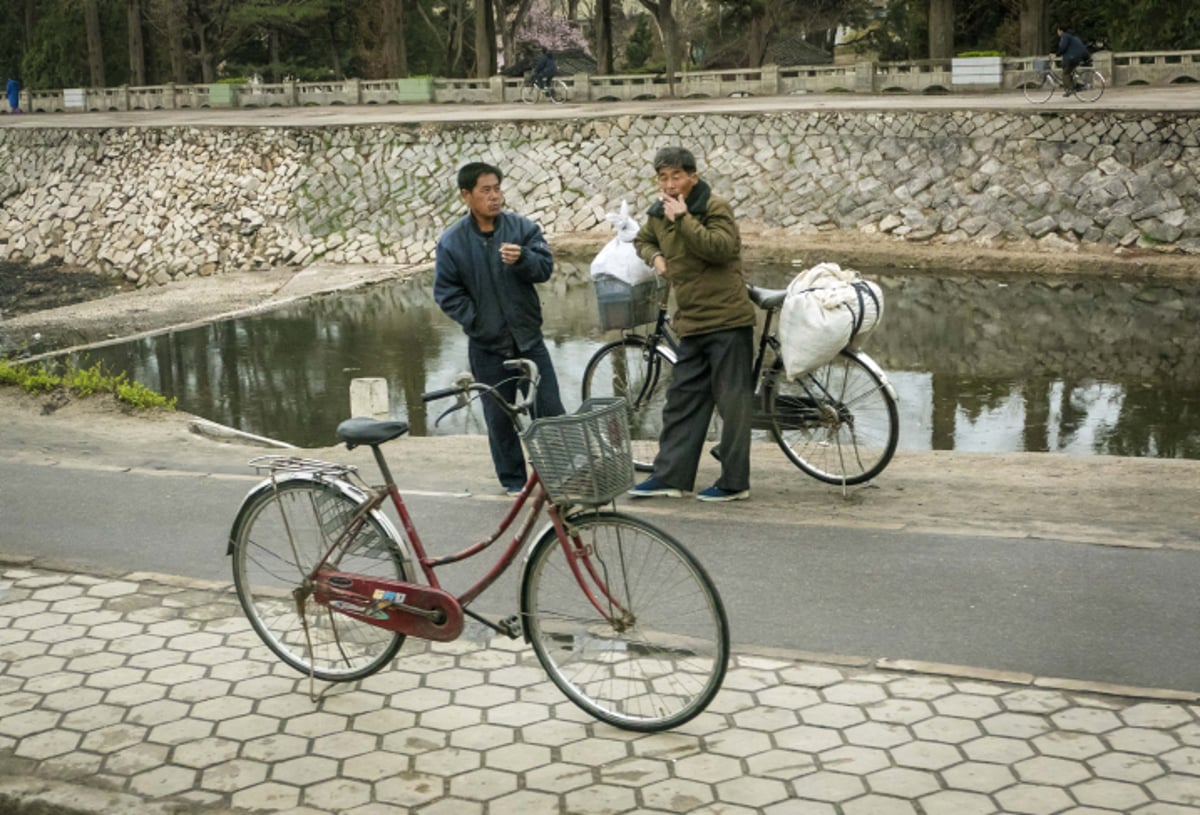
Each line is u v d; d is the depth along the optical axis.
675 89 36.09
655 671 4.12
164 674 4.61
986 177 25.56
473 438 9.71
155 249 32.25
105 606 5.28
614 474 3.94
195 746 4.07
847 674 4.38
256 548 4.81
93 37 53.28
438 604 4.19
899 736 3.94
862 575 5.33
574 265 26.34
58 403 9.98
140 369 18.05
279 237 31.19
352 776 3.85
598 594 4.15
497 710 4.26
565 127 30.53
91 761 3.99
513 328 6.41
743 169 28.25
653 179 29.22
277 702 4.37
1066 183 24.72
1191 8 33.16
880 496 6.82
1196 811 3.47
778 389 6.91
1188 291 20.98
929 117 26.61
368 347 19.31
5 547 6.11
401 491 6.85
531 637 4.25
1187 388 14.45
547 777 3.80
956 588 5.15
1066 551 5.54
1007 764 3.75
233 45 55.22
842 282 6.48
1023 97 28.78
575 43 64.50
